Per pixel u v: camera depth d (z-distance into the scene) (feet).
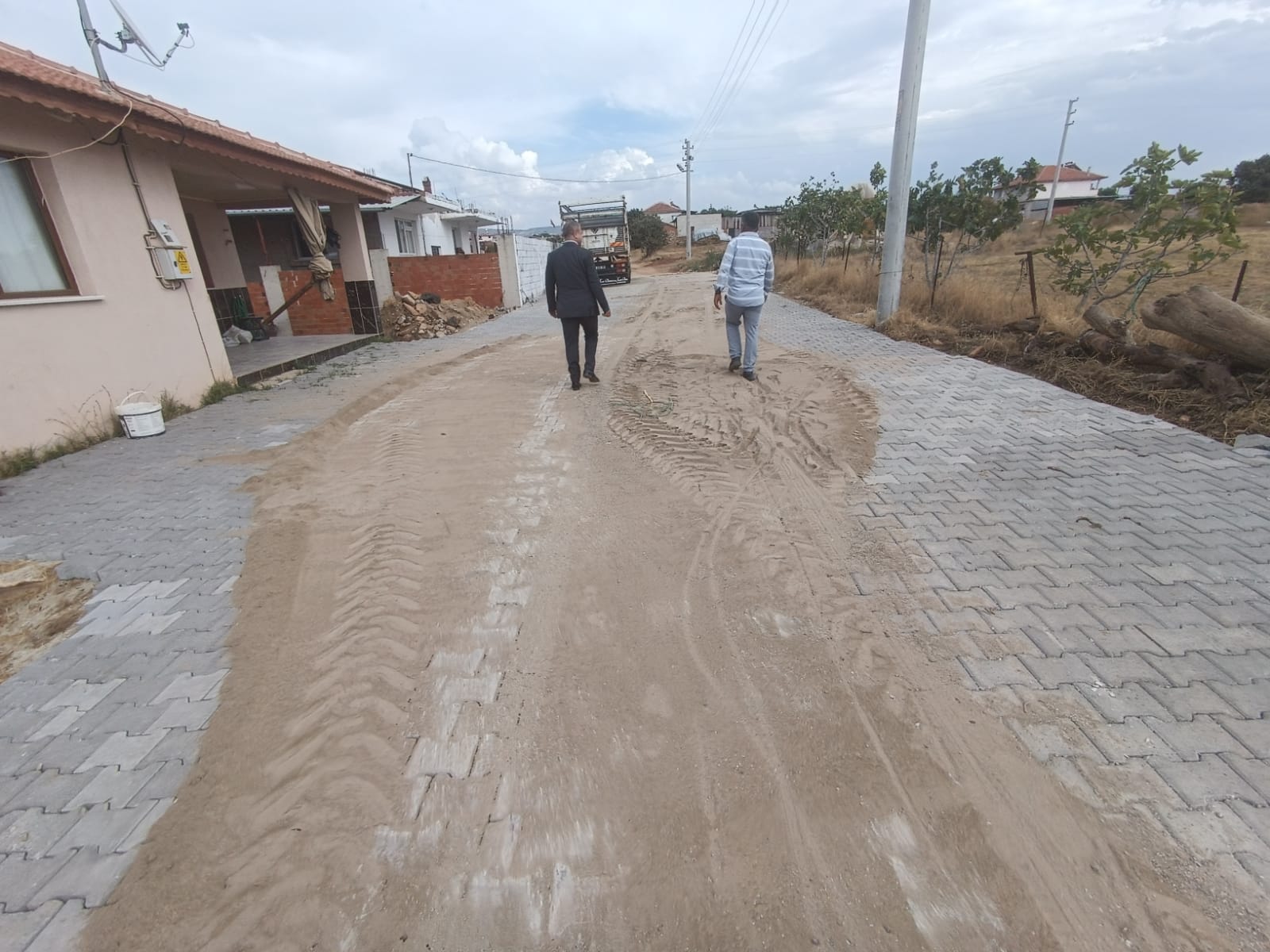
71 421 19.21
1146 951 5.33
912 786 6.97
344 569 11.73
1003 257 74.69
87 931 5.69
